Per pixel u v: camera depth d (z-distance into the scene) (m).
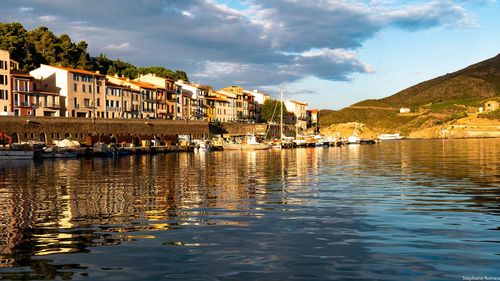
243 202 26.84
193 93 184.88
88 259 15.16
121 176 46.75
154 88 159.62
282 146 150.88
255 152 120.75
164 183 38.62
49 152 87.31
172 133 140.88
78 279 13.30
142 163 72.00
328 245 16.66
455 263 14.41
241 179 41.81
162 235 18.34
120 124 124.69
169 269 14.06
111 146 103.25
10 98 112.75
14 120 101.06
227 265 14.40
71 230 19.41
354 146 168.62
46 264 14.66
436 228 19.19
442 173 44.69
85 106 131.12
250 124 181.12
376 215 22.20
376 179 40.16
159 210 24.17
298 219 21.39
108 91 139.50
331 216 22.08
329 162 69.25
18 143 91.25
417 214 22.34
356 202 26.47
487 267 14.00
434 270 13.79
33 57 143.75
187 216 22.36
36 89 121.69
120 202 27.23
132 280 13.15
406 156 82.94
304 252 15.77
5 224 20.80
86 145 106.25
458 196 28.28
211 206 25.39
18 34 146.75
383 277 13.24
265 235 18.22
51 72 127.19
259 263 14.59
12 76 113.88
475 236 17.73
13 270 14.11
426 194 29.44
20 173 52.59
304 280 13.04
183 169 56.75
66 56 157.25
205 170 54.53
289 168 56.88
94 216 22.59
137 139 127.88
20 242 17.45
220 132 166.62
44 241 17.58
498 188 32.00
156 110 160.62
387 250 15.91
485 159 67.62
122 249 16.33
